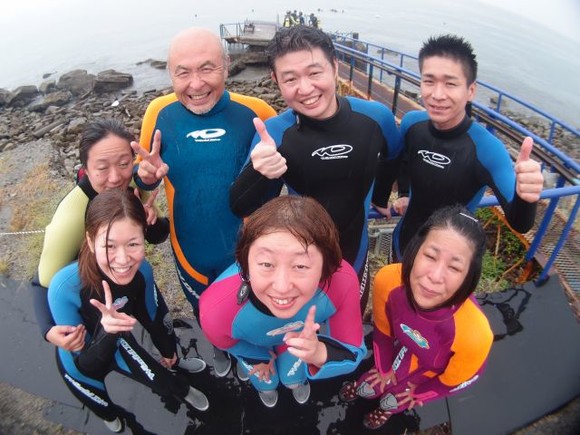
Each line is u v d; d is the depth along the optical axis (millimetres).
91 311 1083
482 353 965
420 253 900
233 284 955
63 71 14898
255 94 7602
